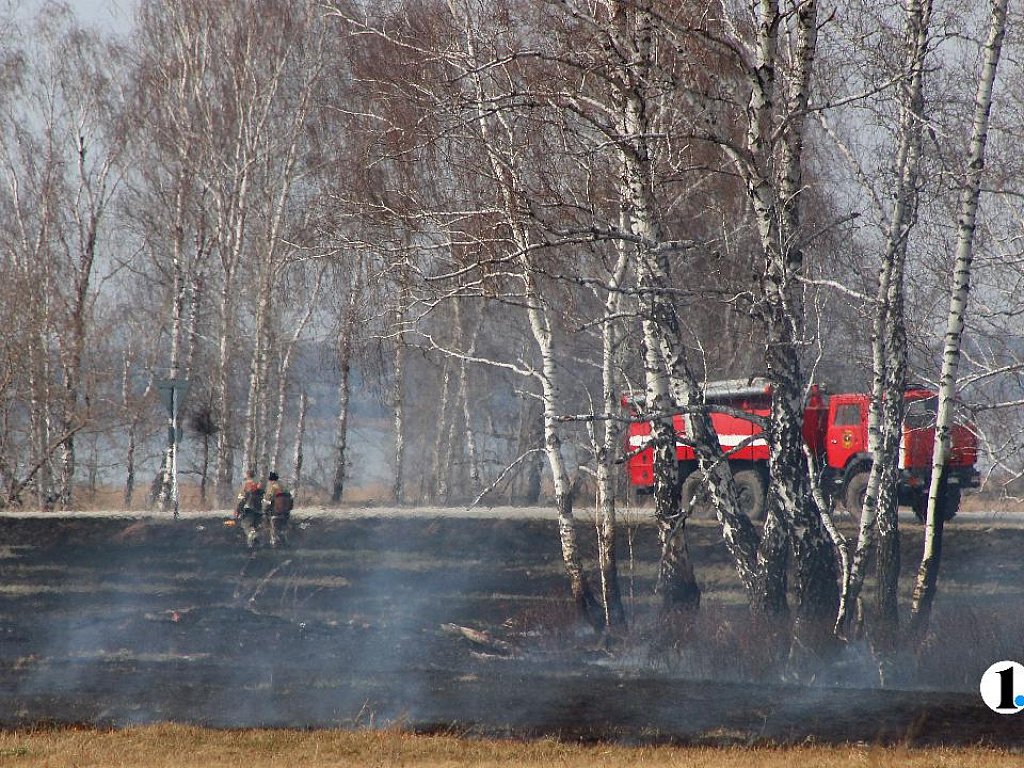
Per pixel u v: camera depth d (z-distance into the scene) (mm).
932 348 62562
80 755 37906
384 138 63844
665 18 51688
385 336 67438
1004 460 57250
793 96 54562
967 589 78500
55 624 68375
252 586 79500
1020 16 57062
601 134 60500
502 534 87688
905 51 54156
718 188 65000
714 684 53375
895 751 39250
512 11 60688
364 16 66312
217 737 41219
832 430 87312
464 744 40906
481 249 61938
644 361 64938
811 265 62062
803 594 57000
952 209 60344
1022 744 42094
